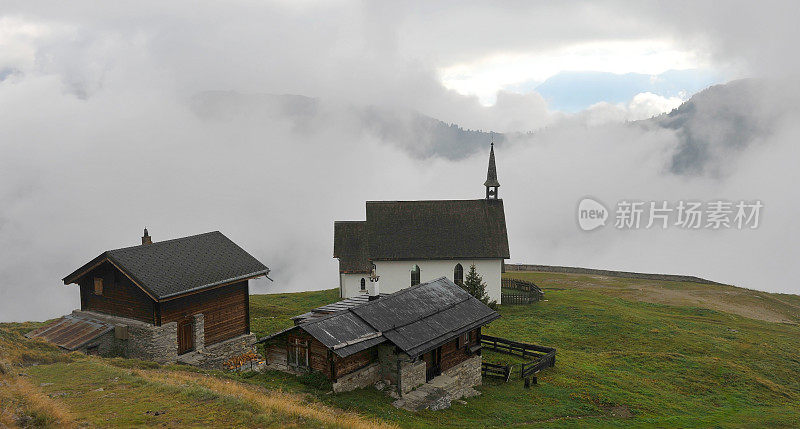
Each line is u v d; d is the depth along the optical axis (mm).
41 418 22391
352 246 83875
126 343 42438
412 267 80500
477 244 80938
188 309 44312
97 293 45906
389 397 35438
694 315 77688
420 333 37969
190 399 27688
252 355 45625
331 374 34188
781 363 55125
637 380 46812
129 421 24234
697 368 51125
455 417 35500
